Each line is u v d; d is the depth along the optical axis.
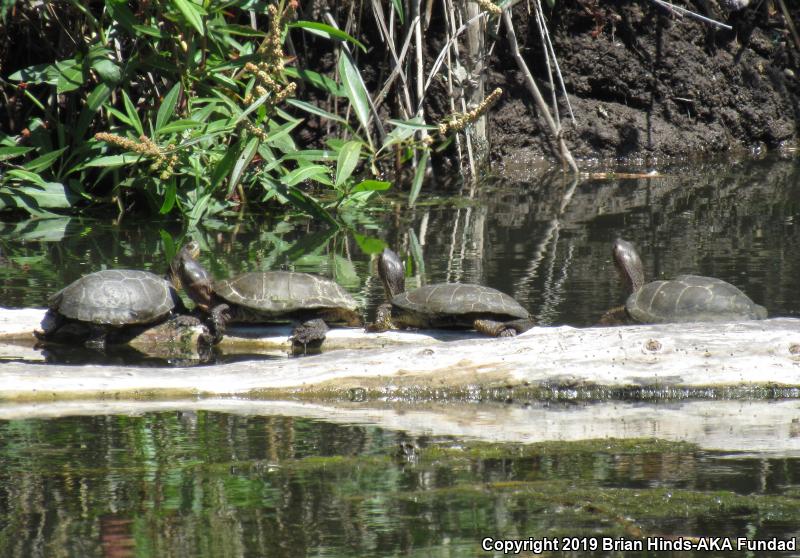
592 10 24.84
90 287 10.91
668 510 5.86
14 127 19.77
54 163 18.61
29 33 19.61
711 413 8.16
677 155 24.97
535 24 24.48
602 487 6.25
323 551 5.36
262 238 15.83
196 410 8.36
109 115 18.66
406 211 18.17
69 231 16.38
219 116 18.08
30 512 5.94
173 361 10.22
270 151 18.03
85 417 8.09
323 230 16.48
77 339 11.16
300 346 10.58
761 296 11.57
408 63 21.25
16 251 14.73
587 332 9.14
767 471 6.50
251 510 5.95
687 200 18.73
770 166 23.14
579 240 15.24
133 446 7.25
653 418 8.02
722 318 9.95
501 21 23.81
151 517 5.85
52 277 13.06
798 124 26.33
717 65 25.66
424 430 7.71
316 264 13.88
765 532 5.53
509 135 24.31
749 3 26.00
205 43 16.91
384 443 7.32
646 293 10.43
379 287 12.68
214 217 17.72
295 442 7.35
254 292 10.85
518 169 23.52
